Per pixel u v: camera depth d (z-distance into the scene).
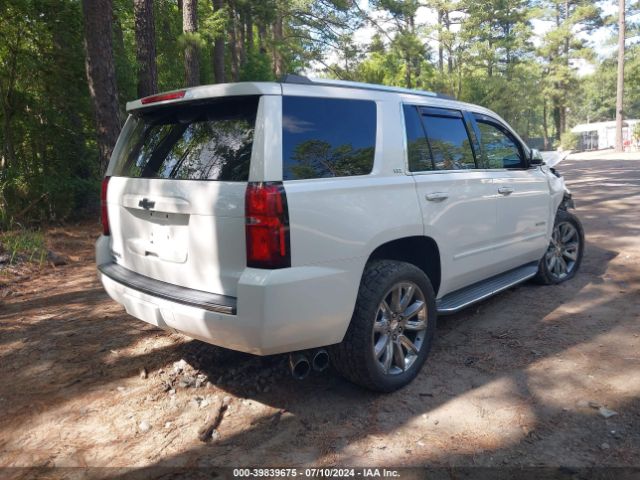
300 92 3.07
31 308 5.35
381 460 2.75
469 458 2.74
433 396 3.37
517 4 47.06
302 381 3.63
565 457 2.72
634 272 5.93
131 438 3.02
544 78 53.97
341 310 3.04
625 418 3.04
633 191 13.25
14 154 11.23
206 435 3.00
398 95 3.75
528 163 5.04
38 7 10.86
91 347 4.30
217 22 16.55
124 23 15.82
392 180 3.44
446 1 45.50
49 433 3.09
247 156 2.88
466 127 4.32
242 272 2.84
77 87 11.94
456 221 3.96
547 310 4.85
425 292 3.58
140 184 3.36
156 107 3.52
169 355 4.09
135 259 3.54
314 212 2.91
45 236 8.98
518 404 3.24
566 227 5.72
